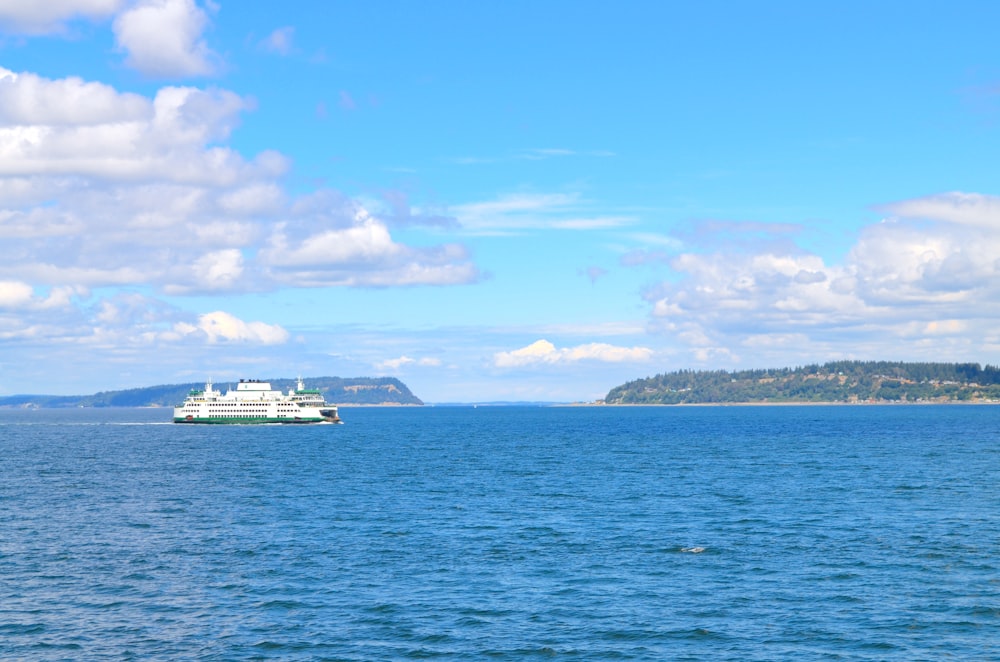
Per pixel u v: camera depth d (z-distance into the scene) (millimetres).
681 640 55375
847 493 120250
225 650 54094
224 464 180250
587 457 194750
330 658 52781
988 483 131375
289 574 72062
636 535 88438
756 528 91812
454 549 81812
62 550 81750
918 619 58719
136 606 63094
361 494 123812
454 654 53375
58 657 52875
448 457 198250
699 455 197125
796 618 59375
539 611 61500
